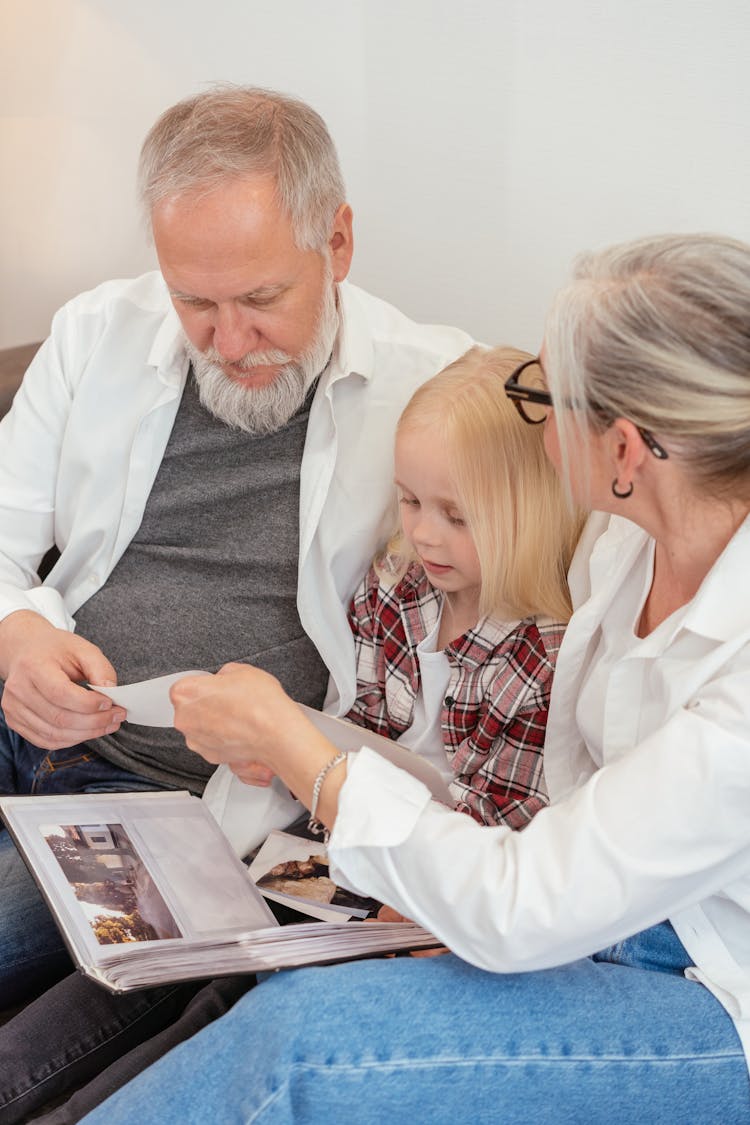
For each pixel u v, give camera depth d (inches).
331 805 43.3
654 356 39.6
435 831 41.6
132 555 64.4
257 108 55.2
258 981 52.4
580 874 39.8
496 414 52.0
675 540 43.9
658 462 41.7
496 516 52.3
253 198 52.9
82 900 48.4
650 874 39.6
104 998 54.0
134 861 52.1
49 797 54.4
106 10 81.8
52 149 88.1
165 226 53.7
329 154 56.6
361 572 60.9
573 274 43.2
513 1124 41.4
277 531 61.1
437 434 52.2
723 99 61.2
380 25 70.7
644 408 40.3
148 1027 55.3
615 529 50.6
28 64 86.8
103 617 63.7
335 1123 40.2
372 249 75.5
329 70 73.7
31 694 56.8
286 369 57.6
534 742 54.3
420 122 71.2
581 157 66.3
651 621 48.7
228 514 62.1
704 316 39.2
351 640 59.4
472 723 56.1
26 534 67.3
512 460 52.1
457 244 72.2
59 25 84.3
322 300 57.2
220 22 77.1
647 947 46.3
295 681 61.3
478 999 41.8
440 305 74.1
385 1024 40.6
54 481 66.9
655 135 63.7
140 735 62.1
